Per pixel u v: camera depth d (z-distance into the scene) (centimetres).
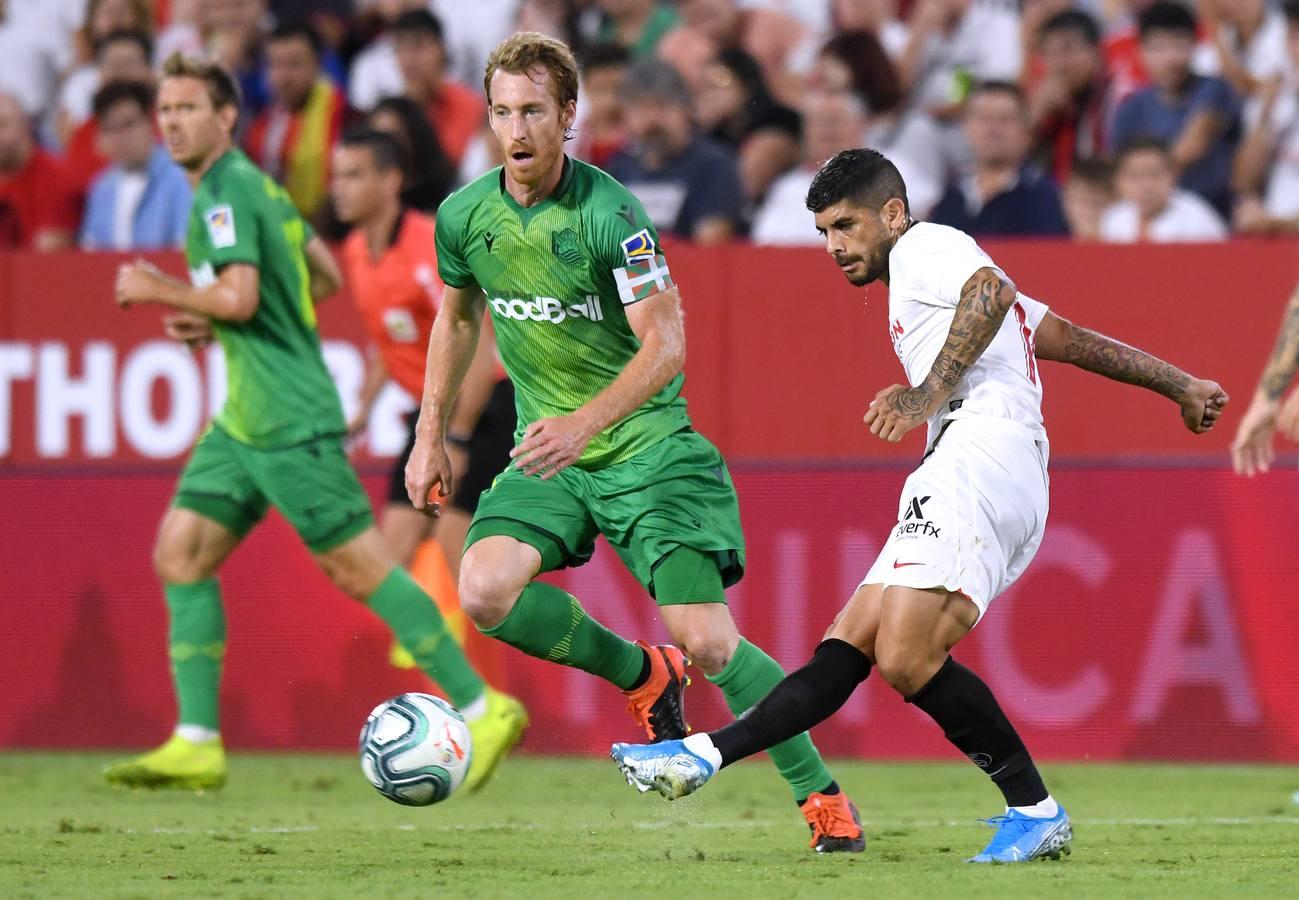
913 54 4053
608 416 1628
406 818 2247
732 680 1780
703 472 1808
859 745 3067
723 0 4175
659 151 3616
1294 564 2959
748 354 3084
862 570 3048
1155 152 3603
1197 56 3953
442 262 1806
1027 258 3016
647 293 1694
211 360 3186
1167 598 2989
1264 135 3812
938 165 3891
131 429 3195
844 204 1645
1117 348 1733
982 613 1598
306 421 2448
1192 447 2989
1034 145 3888
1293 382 2958
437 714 1744
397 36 3969
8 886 1532
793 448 3072
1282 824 2139
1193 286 2977
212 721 2520
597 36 4219
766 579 3070
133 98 3838
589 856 1784
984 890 1442
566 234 1716
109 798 2505
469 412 2731
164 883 1553
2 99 3978
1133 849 1812
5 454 3219
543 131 1653
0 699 3209
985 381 1639
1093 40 3859
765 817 2267
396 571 2500
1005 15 4103
